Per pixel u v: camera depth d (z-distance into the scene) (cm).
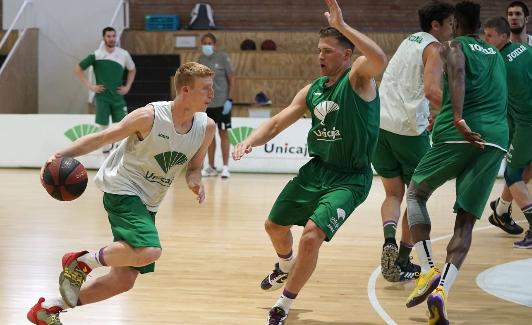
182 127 423
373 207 990
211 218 880
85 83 1388
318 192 471
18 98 1678
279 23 1827
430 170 502
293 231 816
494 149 485
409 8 1784
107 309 498
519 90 700
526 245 730
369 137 464
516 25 739
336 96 458
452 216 925
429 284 470
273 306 471
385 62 434
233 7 1834
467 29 515
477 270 634
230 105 1288
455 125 478
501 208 793
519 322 488
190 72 410
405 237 592
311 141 480
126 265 418
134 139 427
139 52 1773
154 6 1845
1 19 1811
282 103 1678
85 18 1788
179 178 1295
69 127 1421
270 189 1152
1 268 610
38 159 1427
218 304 517
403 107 576
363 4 1800
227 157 1302
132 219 418
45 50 1791
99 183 433
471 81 494
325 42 458
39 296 526
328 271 623
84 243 720
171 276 593
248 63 1720
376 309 514
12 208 935
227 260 657
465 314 505
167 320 477
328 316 497
